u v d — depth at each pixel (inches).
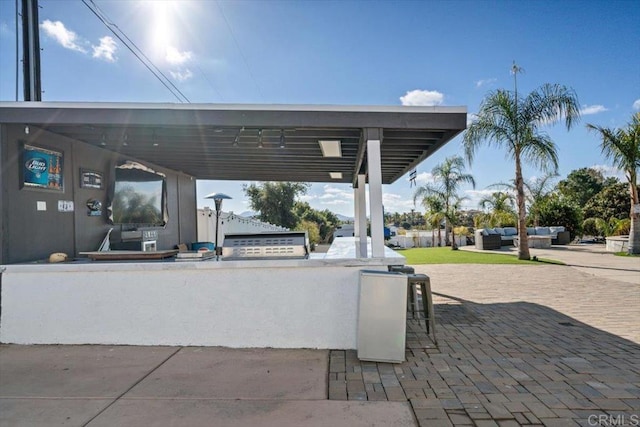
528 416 118.6
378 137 186.5
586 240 979.3
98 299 189.2
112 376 151.6
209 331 186.2
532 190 906.1
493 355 173.8
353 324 182.2
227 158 293.3
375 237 183.6
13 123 185.3
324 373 153.6
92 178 245.8
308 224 1225.4
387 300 164.7
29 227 200.2
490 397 131.8
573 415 118.9
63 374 153.9
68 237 225.9
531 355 173.2
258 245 190.2
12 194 191.3
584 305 275.9
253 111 186.5
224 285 186.2
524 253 569.3
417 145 235.6
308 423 116.1
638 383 141.8
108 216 259.3
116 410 124.9
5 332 189.9
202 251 202.1
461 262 546.9
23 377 151.1
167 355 174.4
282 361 167.0
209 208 533.6
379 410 123.5
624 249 649.6
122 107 185.2
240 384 143.8
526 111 530.3
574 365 160.4
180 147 252.8
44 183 207.5
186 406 127.1
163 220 300.0
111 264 186.7
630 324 224.4
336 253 249.4
